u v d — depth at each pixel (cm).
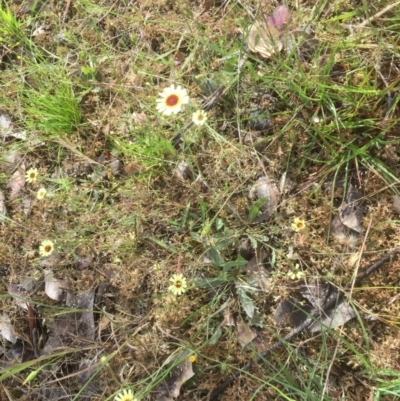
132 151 52
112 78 57
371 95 46
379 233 45
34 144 57
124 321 48
